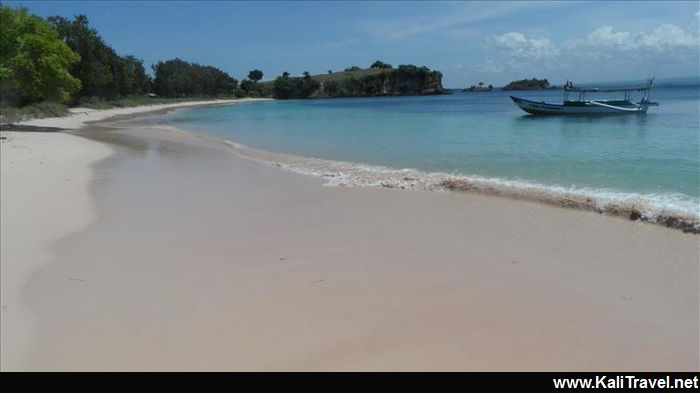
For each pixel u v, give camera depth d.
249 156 18.52
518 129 27.53
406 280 6.34
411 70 143.88
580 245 7.60
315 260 7.13
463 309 5.50
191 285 6.23
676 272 6.43
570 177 12.68
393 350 4.70
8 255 7.23
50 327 5.14
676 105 41.47
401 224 8.95
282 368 4.43
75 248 7.59
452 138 23.59
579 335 4.91
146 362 4.52
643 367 4.39
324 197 11.27
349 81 146.50
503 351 4.66
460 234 8.30
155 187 12.38
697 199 9.82
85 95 64.50
